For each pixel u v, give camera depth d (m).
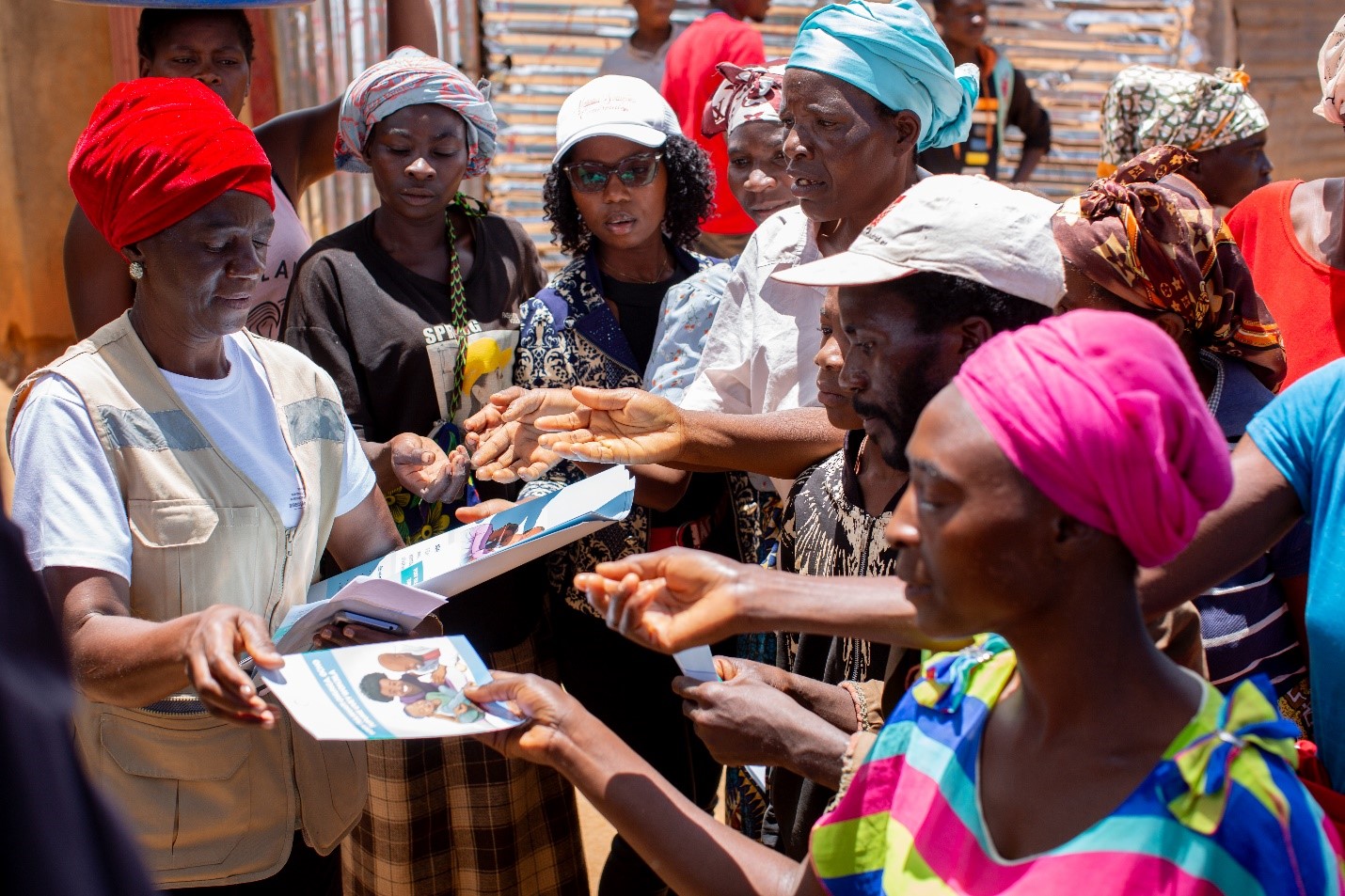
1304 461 2.02
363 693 1.91
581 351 3.57
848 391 2.12
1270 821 1.29
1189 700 1.40
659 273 3.78
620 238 3.62
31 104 7.01
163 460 2.38
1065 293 2.14
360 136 3.60
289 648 2.28
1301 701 2.29
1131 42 8.77
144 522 2.37
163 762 2.45
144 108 2.36
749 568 1.82
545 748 1.83
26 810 0.96
